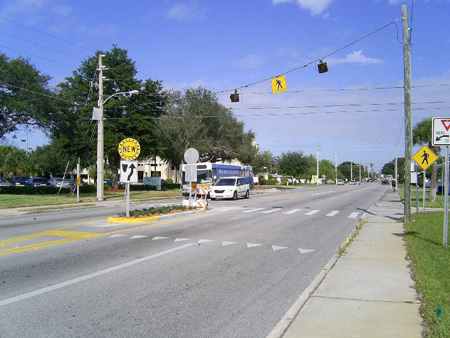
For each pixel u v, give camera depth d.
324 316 4.98
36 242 10.41
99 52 40.25
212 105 54.06
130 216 15.20
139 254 8.95
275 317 5.15
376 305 5.38
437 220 15.23
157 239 10.93
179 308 5.45
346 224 15.27
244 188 31.62
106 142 38.38
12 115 28.14
